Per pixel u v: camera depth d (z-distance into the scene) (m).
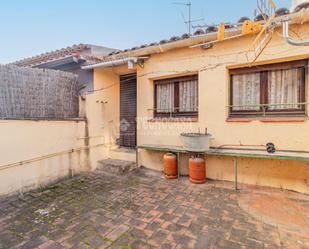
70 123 5.12
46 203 3.63
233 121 4.36
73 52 5.68
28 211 3.33
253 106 4.27
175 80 5.24
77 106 5.67
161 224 2.90
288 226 2.81
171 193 4.01
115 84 6.35
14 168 3.97
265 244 2.44
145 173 5.34
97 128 5.83
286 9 3.64
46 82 4.84
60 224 2.92
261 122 4.10
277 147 3.97
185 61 4.86
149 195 3.93
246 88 4.37
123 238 2.57
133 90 6.25
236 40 4.23
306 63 3.78
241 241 2.50
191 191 4.10
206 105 4.65
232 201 3.61
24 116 4.37
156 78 5.42
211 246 2.41
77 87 5.70
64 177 4.96
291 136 3.85
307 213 3.16
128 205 3.51
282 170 4.04
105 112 6.05
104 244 2.46
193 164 4.51
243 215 3.13
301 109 3.87
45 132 4.56
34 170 4.32
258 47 3.94
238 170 4.46
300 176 3.89
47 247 2.41
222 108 4.46
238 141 4.33
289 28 3.72
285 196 3.76
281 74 4.03
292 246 2.40
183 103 5.18
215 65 4.50
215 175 4.71
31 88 4.52
